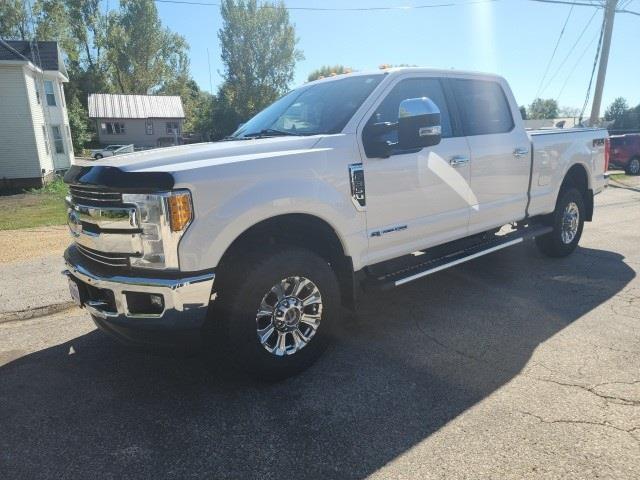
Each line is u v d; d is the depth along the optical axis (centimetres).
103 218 298
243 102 5409
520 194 526
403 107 349
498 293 504
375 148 371
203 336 337
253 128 442
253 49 5353
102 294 315
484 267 598
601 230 812
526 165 525
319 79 466
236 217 299
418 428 282
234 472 252
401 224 401
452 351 378
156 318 291
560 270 578
